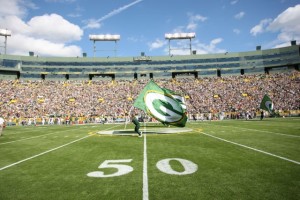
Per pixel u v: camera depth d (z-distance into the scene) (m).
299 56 66.50
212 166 6.86
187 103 53.88
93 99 54.94
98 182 5.61
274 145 10.49
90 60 71.25
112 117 47.66
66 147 11.46
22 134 20.12
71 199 4.57
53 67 68.94
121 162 7.69
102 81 66.19
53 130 24.86
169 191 4.88
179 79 67.12
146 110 17.22
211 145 10.95
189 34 72.56
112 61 71.75
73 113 48.94
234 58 72.25
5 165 7.69
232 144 11.07
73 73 69.50
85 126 33.03
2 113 46.34
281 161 7.30
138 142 12.58
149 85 17.61
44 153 9.85
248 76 64.50
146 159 8.06
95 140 14.15
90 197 4.65
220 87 59.94
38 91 56.44
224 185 5.16
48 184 5.54
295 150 9.16
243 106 51.22
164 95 17.52
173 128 23.70
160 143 11.99
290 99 50.53
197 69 72.12
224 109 50.84
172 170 6.53
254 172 6.13
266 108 35.09
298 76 58.62
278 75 61.78
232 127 22.53
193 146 10.76
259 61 70.94
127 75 71.25
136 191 4.93
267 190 4.80
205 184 5.26
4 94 53.09
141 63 72.19
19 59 66.06
